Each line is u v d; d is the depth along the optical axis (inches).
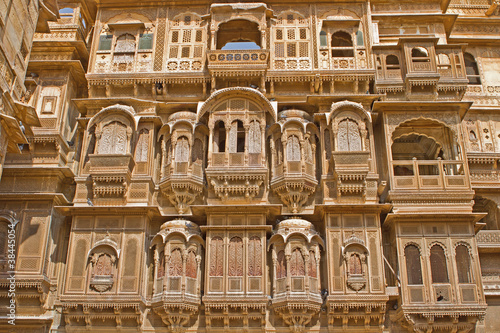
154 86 804.0
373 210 706.8
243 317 672.4
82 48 837.2
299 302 657.0
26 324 681.0
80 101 784.3
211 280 682.8
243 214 719.1
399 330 677.9
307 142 757.3
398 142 865.5
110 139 756.0
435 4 888.9
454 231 697.6
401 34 874.1
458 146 745.6
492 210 803.4
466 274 681.6
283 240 690.8
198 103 775.1
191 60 824.3
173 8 866.1
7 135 604.4
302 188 724.7
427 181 722.2
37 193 717.3
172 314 664.4
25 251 698.2
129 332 676.7
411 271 681.0
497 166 803.4
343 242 696.4
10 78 617.3
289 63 816.3
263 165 736.3
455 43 899.4
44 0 748.0
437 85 786.2
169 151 760.3
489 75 882.1
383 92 791.7
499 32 924.6
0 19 579.2
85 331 677.9
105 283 679.7
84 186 741.9
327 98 777.6
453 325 655.8
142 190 737.0
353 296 665.0
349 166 724.7
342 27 842.2
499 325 701.9
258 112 769.6
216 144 762.8
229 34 875.4
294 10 856.9
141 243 705.0
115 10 869.8
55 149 765.3
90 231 713.0
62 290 698.8
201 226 705.6
